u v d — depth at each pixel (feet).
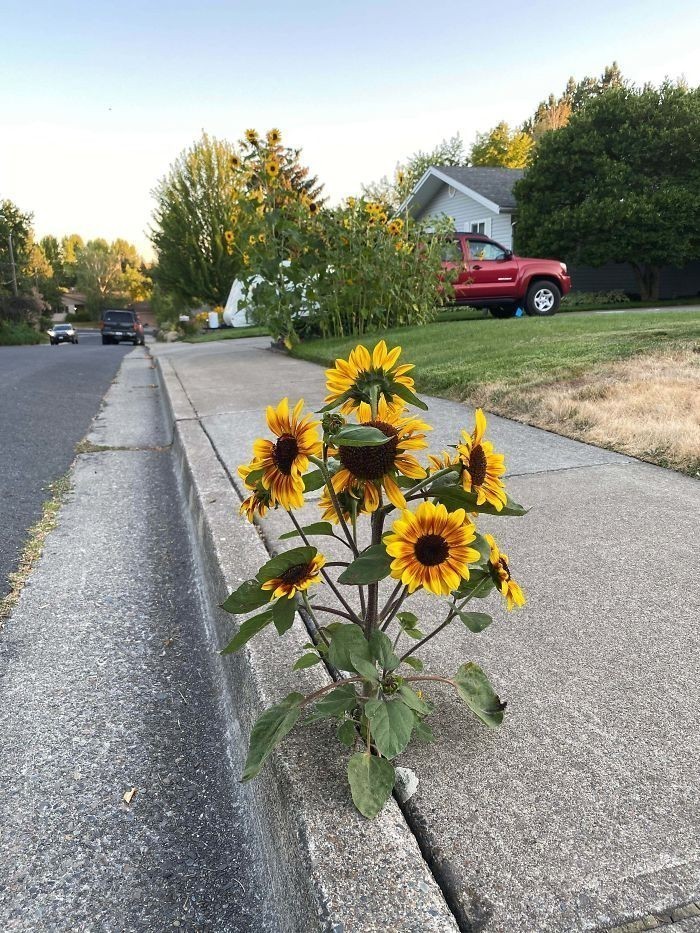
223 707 6.95
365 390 4.57
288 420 4.58
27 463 16.57
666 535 9.33
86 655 7.95
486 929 3.71
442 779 4.83
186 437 16.53
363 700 4.83
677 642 6.65
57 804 5.64
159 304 171.22
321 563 4.68
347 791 4.55
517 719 5.53
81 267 293.84
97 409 26.27
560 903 3.85
